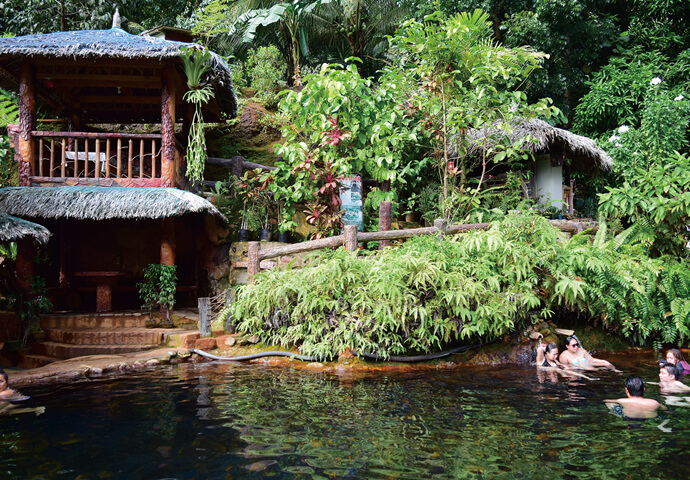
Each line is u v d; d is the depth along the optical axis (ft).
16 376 18.58
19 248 25.18
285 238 33.09
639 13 52.90
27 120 27.30
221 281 31.30
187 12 65.41
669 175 29.14
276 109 47.85
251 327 24.13
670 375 17.90
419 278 21.75
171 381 18.28
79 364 20.58
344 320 22.08
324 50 68.03
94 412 14.21
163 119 28.02
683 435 12.12
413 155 37.83
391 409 14.43
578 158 40.96
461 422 13.14
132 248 32.01
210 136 43.47
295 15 50.37
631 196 28.58
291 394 16.30
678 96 40.01
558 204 39.55
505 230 25.54
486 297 22.48
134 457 10.75
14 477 9.71
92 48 25.96
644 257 26.48
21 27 50.42
